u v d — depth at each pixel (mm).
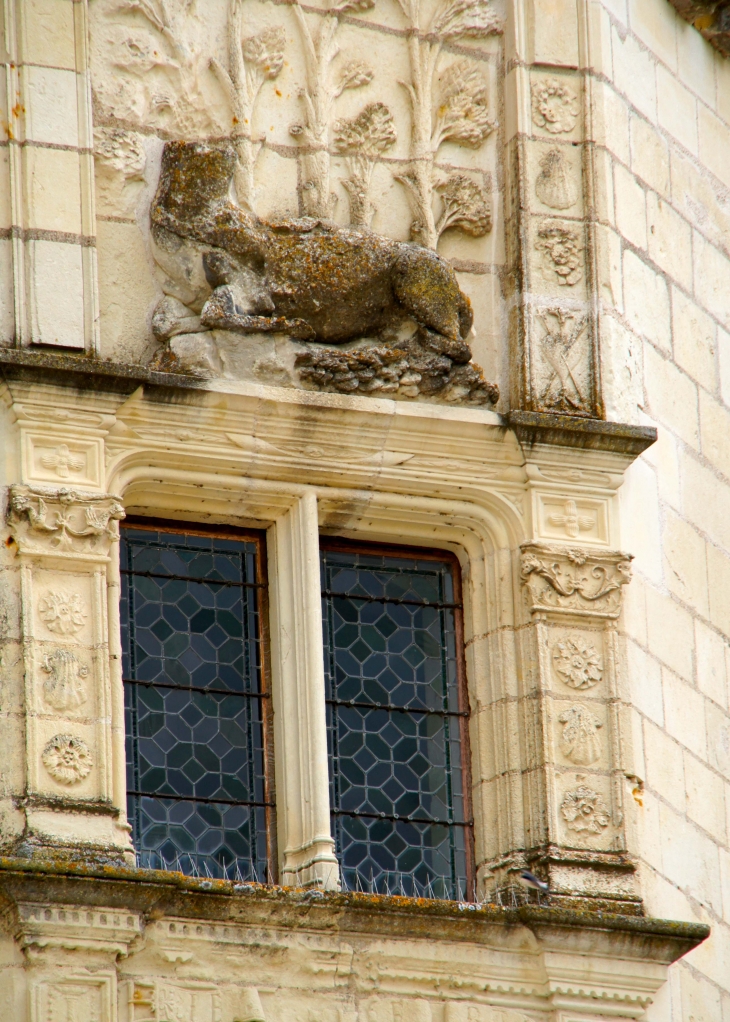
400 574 46031
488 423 45406
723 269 50312
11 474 42406
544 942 42719
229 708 44125
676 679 46344
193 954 40906
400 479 45156
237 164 45625
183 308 44656
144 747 43312
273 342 44719
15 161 43844
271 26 46656
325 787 43156
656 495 47250
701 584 47500
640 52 49812
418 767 44906
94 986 39875
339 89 46906
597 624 45281
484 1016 42438
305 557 44438
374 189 46656
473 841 44656
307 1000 41469
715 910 45312
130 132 45188
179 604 44469
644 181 49000
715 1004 44656
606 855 44000
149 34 45781
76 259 43750
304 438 44625
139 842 42750
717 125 51344
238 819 43531
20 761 41000
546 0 48250
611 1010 43125
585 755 44469
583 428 45688
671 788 45438
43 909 39750
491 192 47406
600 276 47062
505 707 44750
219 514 44906
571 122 47812
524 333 46281
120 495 43438
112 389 43125
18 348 43000
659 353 48281
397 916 42000
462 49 47969
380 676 45219
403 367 45219
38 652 41531
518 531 45531
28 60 44344
